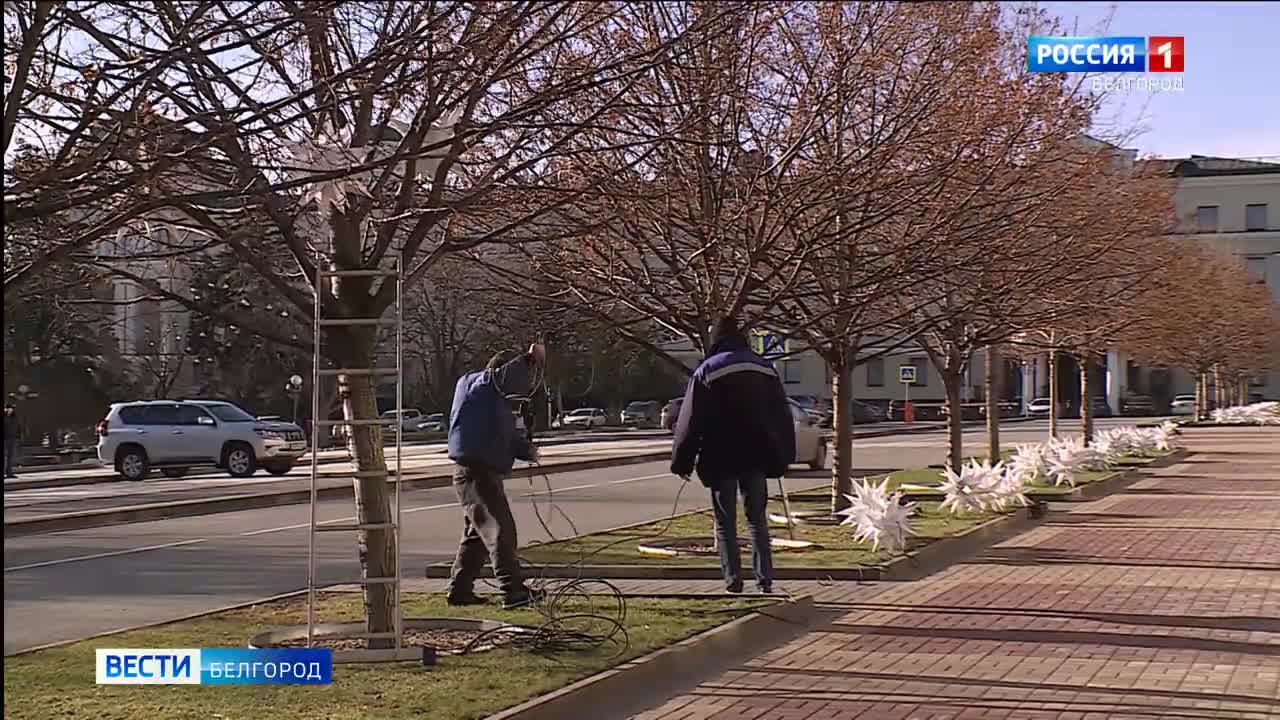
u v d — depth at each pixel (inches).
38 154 289.3
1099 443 1225.4
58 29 303.4
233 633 408.8
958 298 807.1
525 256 581.0
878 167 535.8
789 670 377.4
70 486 1347.2
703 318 562.9
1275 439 1862.7
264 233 378.0
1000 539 703.7
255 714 301.7
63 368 1931.6
